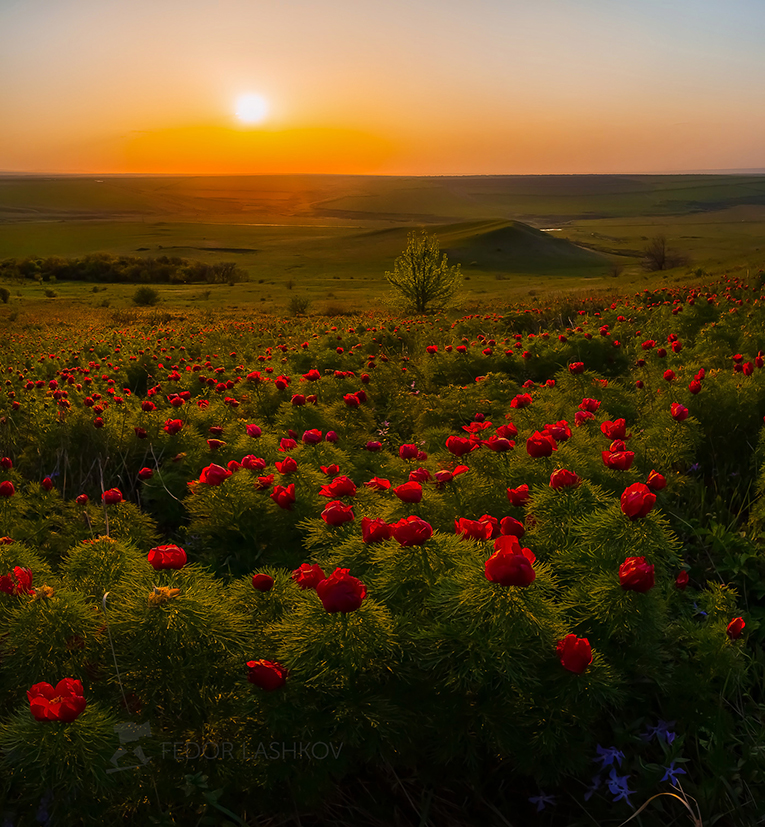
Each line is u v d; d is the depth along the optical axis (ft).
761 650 9.41
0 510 13.07
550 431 12.89
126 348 49.57
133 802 6.76
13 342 76.18
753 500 14.23
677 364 24.26
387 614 6.91
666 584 9.95
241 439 17.70
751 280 55.21
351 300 271.69
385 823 7.34
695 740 7.94
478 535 8.09
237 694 6.86
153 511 16.29
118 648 7.21
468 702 6.98
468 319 45.52
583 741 7.30
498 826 7.30
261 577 7.97
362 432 20.08
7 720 7.50
